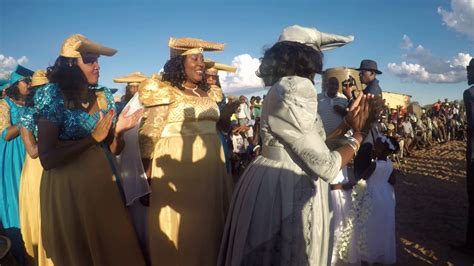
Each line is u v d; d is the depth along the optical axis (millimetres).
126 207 3006
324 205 2135
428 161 13336
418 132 17250
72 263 2764
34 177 3719
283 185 2053
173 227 2975
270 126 2002
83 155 2768
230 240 2219
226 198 3230
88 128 2760
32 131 3320
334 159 1920
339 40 2365
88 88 2863
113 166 2959
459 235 5512
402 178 10281
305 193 2061
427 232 5672
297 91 1921
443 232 5664
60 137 2705
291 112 1900
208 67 4031
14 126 4078
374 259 3881
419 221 6250
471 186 4773
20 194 3775
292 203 2039
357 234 3865
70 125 2680
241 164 9156
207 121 3162
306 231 2039
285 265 2029
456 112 20438
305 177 2078
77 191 2715
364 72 4188
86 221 2730
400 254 4805
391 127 12875
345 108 3654
